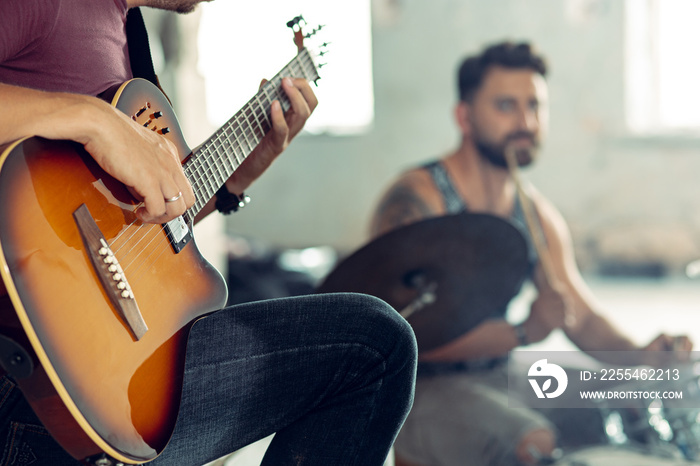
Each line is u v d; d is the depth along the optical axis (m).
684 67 6.61
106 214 0.79
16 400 0.75
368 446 0.91
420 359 2.12
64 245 0.72
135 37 1.05
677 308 4.82
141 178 0.77
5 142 0.73
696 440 1.78
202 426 0.86
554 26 6.76
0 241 0.67
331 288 1.70
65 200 0.74
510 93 2.37
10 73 0.84
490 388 2.05
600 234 6.59
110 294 0.76
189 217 0.94
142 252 0.83
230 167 1.04
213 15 7.41
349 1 7.32
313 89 1.28
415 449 1.94
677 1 6.56
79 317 0.72
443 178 2.35
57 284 0.70
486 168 2.40
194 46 3.21
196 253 0.95
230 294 4.48
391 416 0.92
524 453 1.84
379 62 7.24
